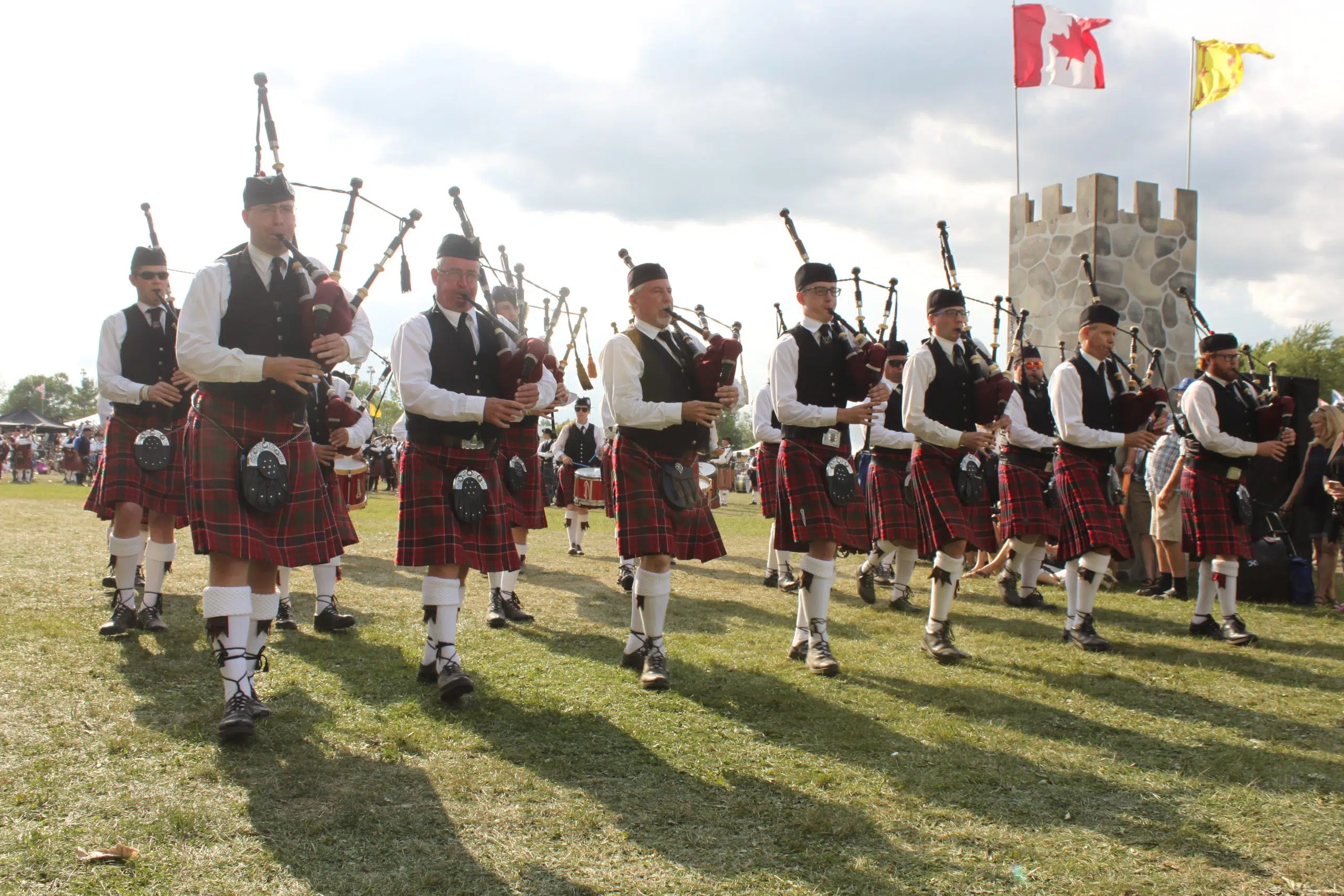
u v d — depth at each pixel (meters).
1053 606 5.48
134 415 4.04
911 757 2.73
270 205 2.82
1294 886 2.00
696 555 3.56
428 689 3.23
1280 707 3.35
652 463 3.50
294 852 2.01
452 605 3.18
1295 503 6.72
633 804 2.33
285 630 4.15
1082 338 4.61
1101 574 4.36
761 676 3.58
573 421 7.67
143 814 2.15
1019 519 5.32
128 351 4.06
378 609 4.71
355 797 2.30
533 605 5.01
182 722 2.75
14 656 3.35
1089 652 4.21
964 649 4.22
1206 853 2.15
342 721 2.85
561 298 5.34
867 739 2.87
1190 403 4.60
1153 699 3.44
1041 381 5.30
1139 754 2.83
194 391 4.14
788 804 2.37
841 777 2.56
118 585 3.85
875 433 5.20
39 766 2.39
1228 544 4.52
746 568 6.96
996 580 6.50
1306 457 6.16
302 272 2.95
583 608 4.93
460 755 2.61
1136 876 2.03
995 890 1.96
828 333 3.95
